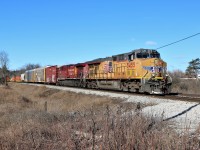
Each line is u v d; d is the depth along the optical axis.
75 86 56.84
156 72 31.58
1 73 111.19
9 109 24.03
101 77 43.28
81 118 11.65
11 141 10.38
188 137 8.21
